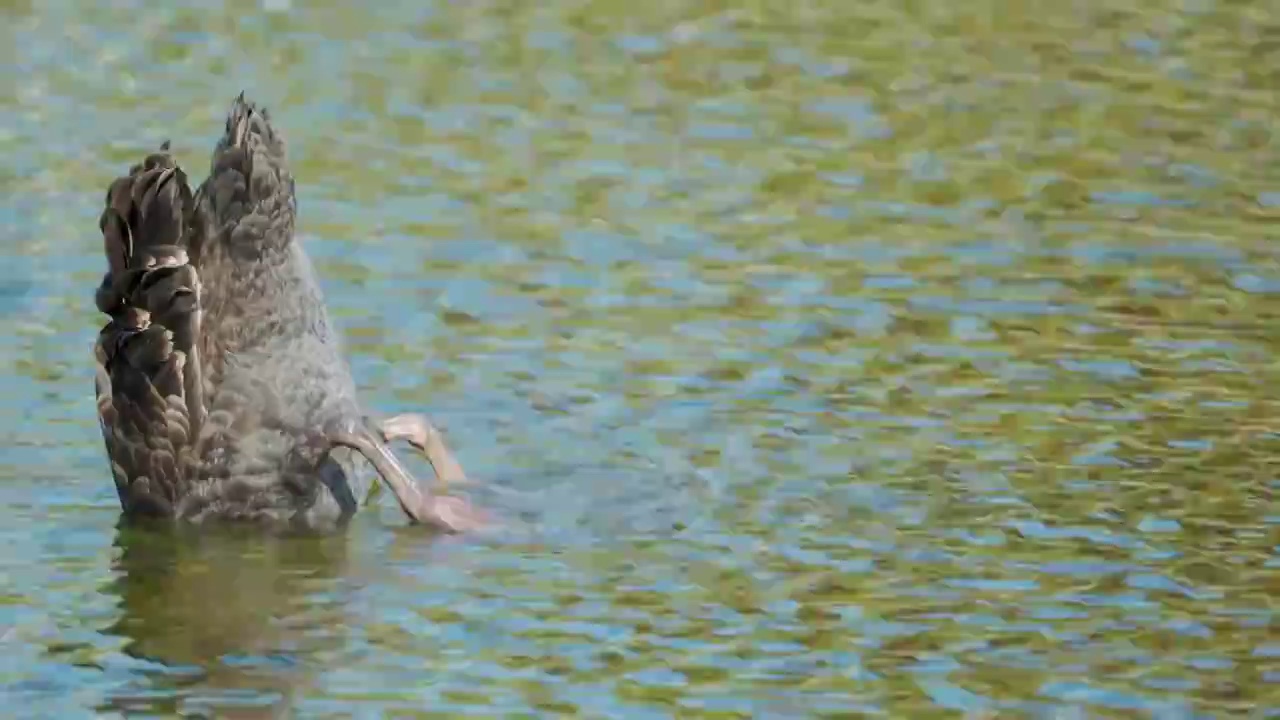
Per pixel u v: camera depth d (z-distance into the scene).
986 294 34.16
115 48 45.91
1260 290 34.28
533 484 27.97
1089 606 24.39
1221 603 24.41
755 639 23.69
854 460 28.38
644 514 27.06
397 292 33.91
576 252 35.88
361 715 22.06
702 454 28.67
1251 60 46.88
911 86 45.09
